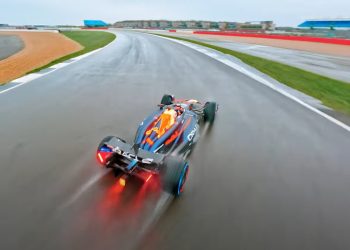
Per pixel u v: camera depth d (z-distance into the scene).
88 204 3.52
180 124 4.84
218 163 4.74
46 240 2.94
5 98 7.95
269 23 84.12
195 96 9.26
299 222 3.37
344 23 67.00
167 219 3.32
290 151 5.29
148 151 3.77
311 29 75.94
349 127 6.66
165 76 12.62
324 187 4.13
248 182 4.20
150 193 3.80
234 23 101.06
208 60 18.77
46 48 26.78
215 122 6.78
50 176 4.12
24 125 6.03
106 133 5.79
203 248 2.92
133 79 11.68
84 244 2.90
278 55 24.44
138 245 2.91
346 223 3.39
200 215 3.42
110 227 3.15
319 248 2.98
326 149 5.43
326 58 23.14
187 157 4.92
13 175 4.10
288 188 4.08
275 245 3.00
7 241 2.90
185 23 124.69
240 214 3.47
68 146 5.13
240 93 9.85
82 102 7.96
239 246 2.97
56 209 3.41
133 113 7.15
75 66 14.27
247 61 18.69
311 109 8.06
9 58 18.67
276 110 7.89
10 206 3.44
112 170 4.34
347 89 11.16
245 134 6.06
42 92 8.84
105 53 20.94
